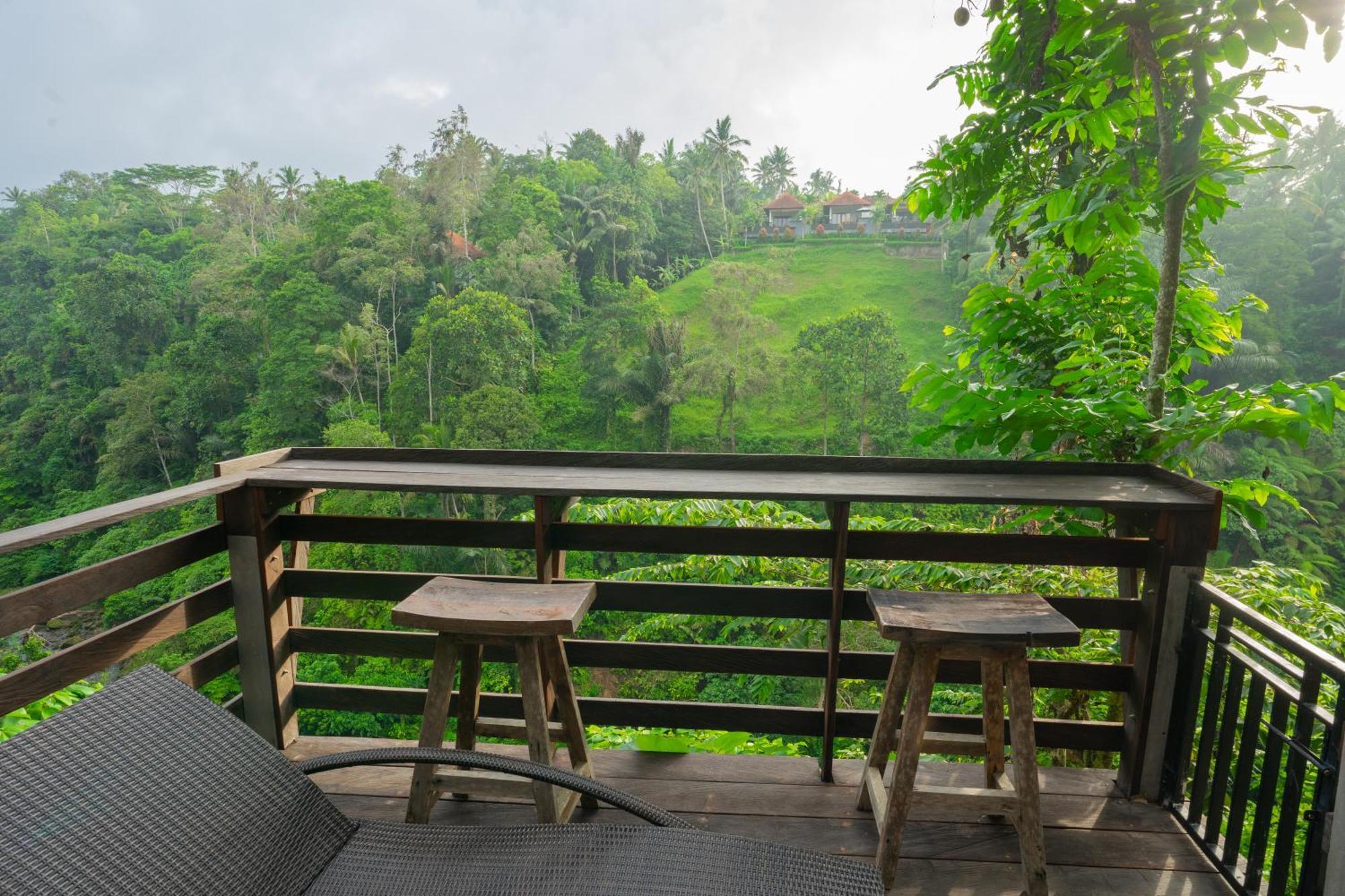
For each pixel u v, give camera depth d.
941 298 58.16
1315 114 2.42
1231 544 31.41
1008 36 3.21
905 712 1.57
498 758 1.25
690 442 45.59
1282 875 1.49
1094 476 2.11
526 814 1.86
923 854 1.72
